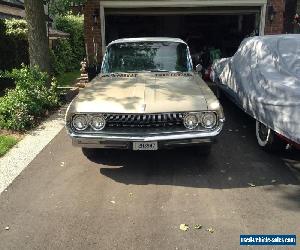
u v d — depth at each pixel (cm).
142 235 388
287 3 1404
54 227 407
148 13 1376
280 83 550
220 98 974
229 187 493
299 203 450
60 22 2019
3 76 1212
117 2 1277
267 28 1300
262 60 639
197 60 1143
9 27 1559
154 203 454
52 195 480
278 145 580
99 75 659
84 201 462
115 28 1702
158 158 595
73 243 377
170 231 394
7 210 445
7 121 764
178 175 533
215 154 611
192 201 457
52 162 590
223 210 435
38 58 989
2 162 592
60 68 1792
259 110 584
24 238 388
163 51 682
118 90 554
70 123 516
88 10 1287
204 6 1319
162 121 504
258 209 436
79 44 2122
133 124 505
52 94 952
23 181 523
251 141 674
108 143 508
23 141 693
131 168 561
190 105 505
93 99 525
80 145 515
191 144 508
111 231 396
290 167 556
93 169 560
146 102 508
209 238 381
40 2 970
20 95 830
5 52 1412
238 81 706
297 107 488
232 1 1269
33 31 977
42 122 820
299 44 630
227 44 1783
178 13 1371
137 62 671
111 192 485
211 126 508
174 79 607
